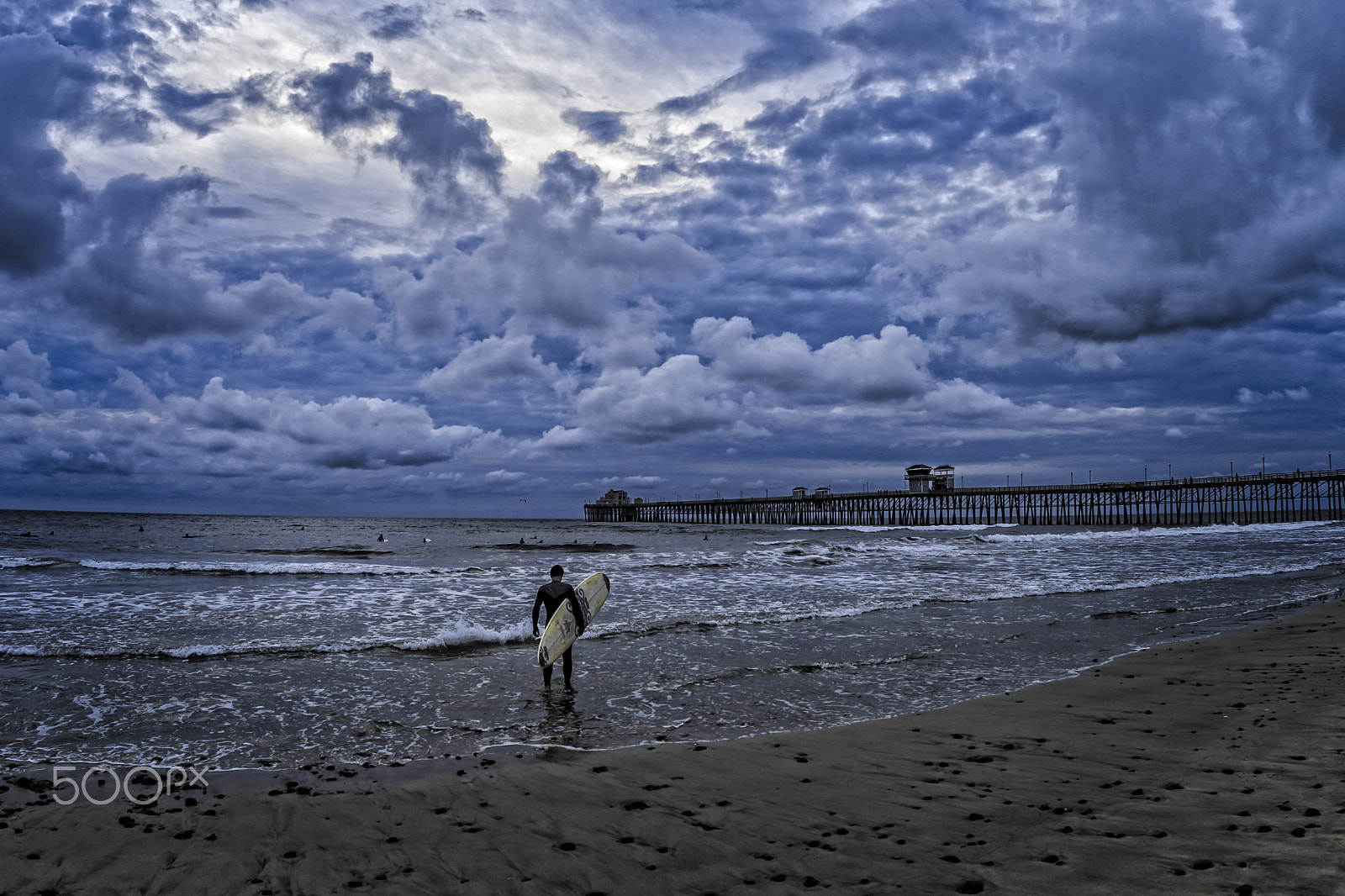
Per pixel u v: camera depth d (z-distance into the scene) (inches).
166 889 160.7
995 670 416.5
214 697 356.5
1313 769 211.2
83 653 439.5
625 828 193.8
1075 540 1868.8
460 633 498.3
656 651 477.4
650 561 1106.1
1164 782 210.4
